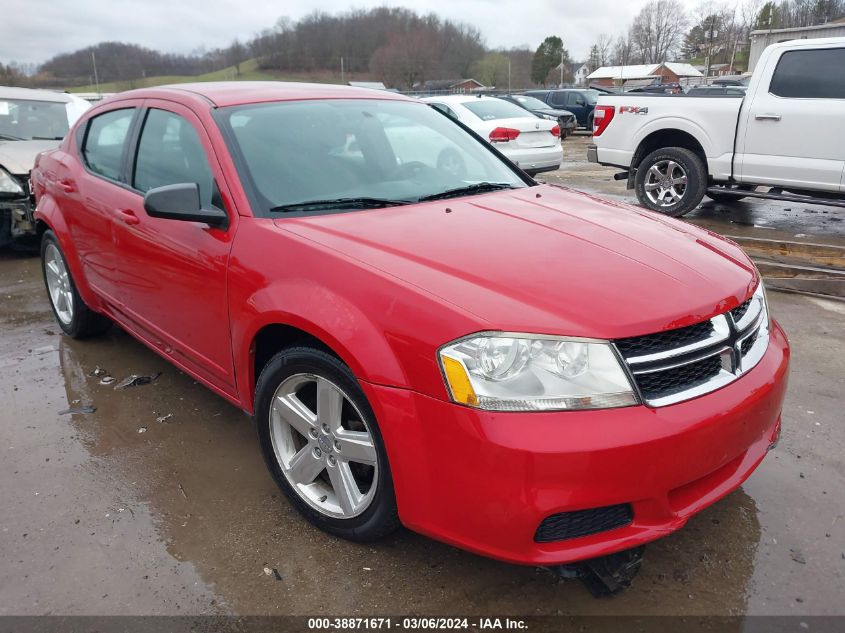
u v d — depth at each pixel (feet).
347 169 10.02
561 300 6.81
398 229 8.44
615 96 27.40
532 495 6.24
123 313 12.22
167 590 7.62
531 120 34.88
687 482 6.75
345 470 7.97
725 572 7.79
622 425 6.34
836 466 9.80
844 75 21.42
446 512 6.73
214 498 9.29
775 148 22.98
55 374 13.30
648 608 7.29
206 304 9.33
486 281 7.07
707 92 55.57
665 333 6.81
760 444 7.91
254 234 8.63
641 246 8.21
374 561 8.01
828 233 23.68
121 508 9.09
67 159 13.79
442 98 37.47
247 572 7.88
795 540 8.30
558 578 7.73
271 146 9.79
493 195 10.31
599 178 39.78
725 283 7.64
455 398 6.45
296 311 7.64
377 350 6.93
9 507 9.11
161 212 8.61
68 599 7.50
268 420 8.67
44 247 15.10
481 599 7.44
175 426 11.23
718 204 30.09
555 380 6.40
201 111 10.11
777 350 8.18
